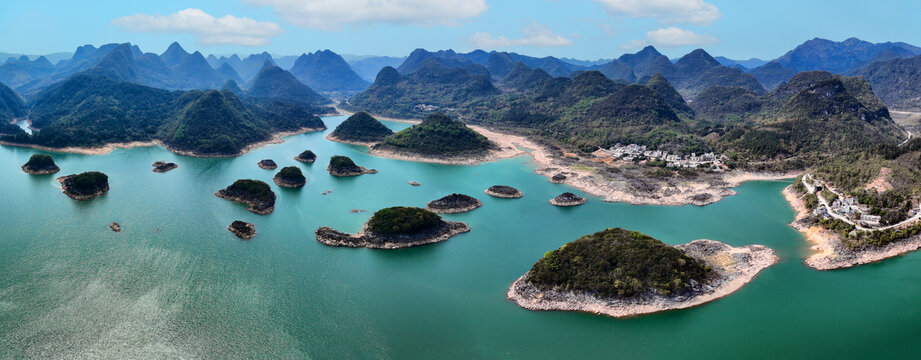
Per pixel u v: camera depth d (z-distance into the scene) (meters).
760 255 158.62
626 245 144.12
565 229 185.25
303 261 152.12
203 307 123.19
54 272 138.75
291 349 108.69
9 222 178.75
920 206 176.25
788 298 132.12
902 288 136.62
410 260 155.25
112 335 110.81
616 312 124.25
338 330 115.94
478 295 133.62
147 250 156.25
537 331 117.25
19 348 105.38
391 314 123.31
